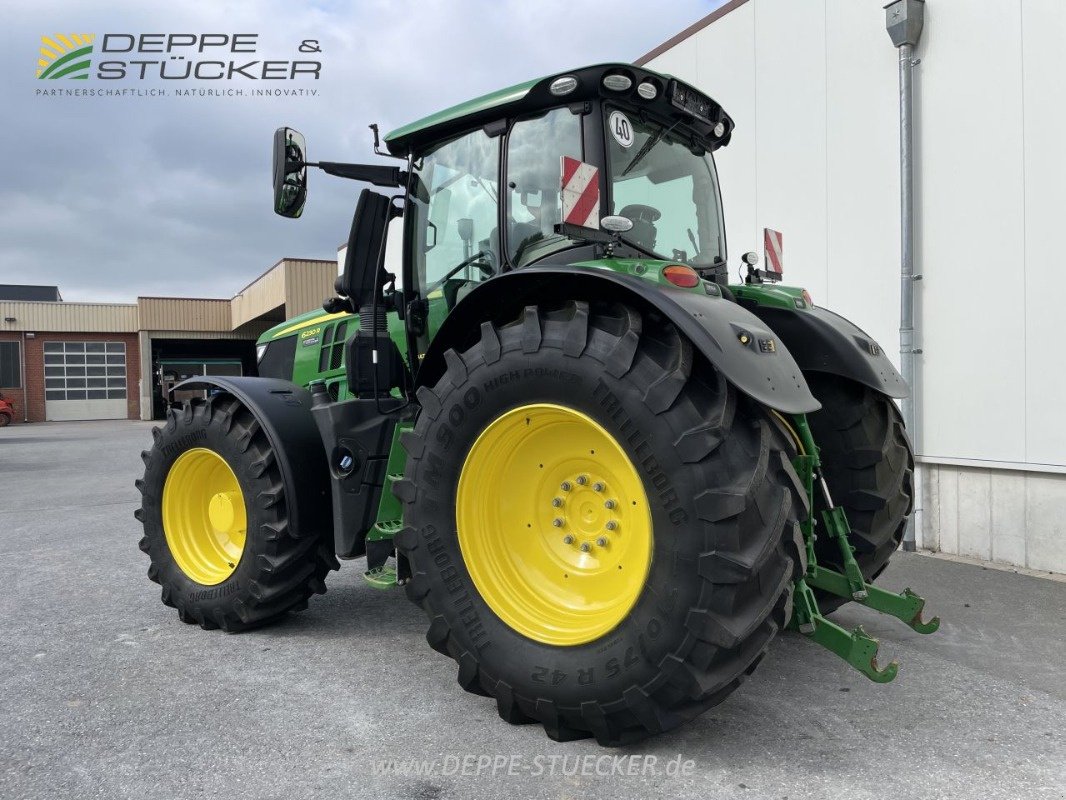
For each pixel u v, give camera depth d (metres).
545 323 2.36
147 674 2.86
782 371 2.20
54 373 28.91
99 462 11.96
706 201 3.34
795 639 3.23
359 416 3.16
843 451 3.12
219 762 2.18
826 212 5.35
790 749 2.24
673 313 2.13
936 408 4.70
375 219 3.23
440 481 2.52
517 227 2.89
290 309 19.30
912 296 4.77
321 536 3.28
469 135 3.08
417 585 2.56
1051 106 4.11
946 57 4.56
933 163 4.64
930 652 3.07
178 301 28.52
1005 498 4.45
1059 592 3.88
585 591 2.45
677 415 2.08
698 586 2.03
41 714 2.50
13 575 4.47
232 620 3.30
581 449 2.43
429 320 3.24
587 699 2.18
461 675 2.49
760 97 5.81
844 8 5.15
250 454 3.26
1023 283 4.26
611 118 2.74
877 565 3.13
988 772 2.10
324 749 2.25
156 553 3.59
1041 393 4.21
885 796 1.98
